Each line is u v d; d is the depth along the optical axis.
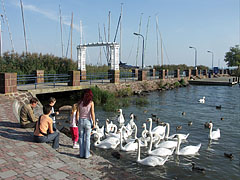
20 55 28.56
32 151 6.46
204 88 37.16
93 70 34.72
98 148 9.51
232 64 96.44
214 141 10.82
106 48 49.94
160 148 8.95
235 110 18.86
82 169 5.62
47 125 7.10
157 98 25.17
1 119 9.85
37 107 14.94
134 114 16.78
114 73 26.48
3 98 14.72
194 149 9.19
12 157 5.94
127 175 5.67
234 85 42.47
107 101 21.19
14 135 7.78
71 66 31.31
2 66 24.97
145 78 33.09
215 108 19.77
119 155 8.58
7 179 4.77
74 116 7.36
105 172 5.69
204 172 7.51
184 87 38.84
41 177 4.98
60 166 5.64
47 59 30.41
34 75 24.22
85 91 6.45
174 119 15.38
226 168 7.93
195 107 20.12
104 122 14.14
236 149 9.79
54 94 22.06
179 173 7.43
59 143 7.80
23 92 16.45
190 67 67.06
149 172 7.43
